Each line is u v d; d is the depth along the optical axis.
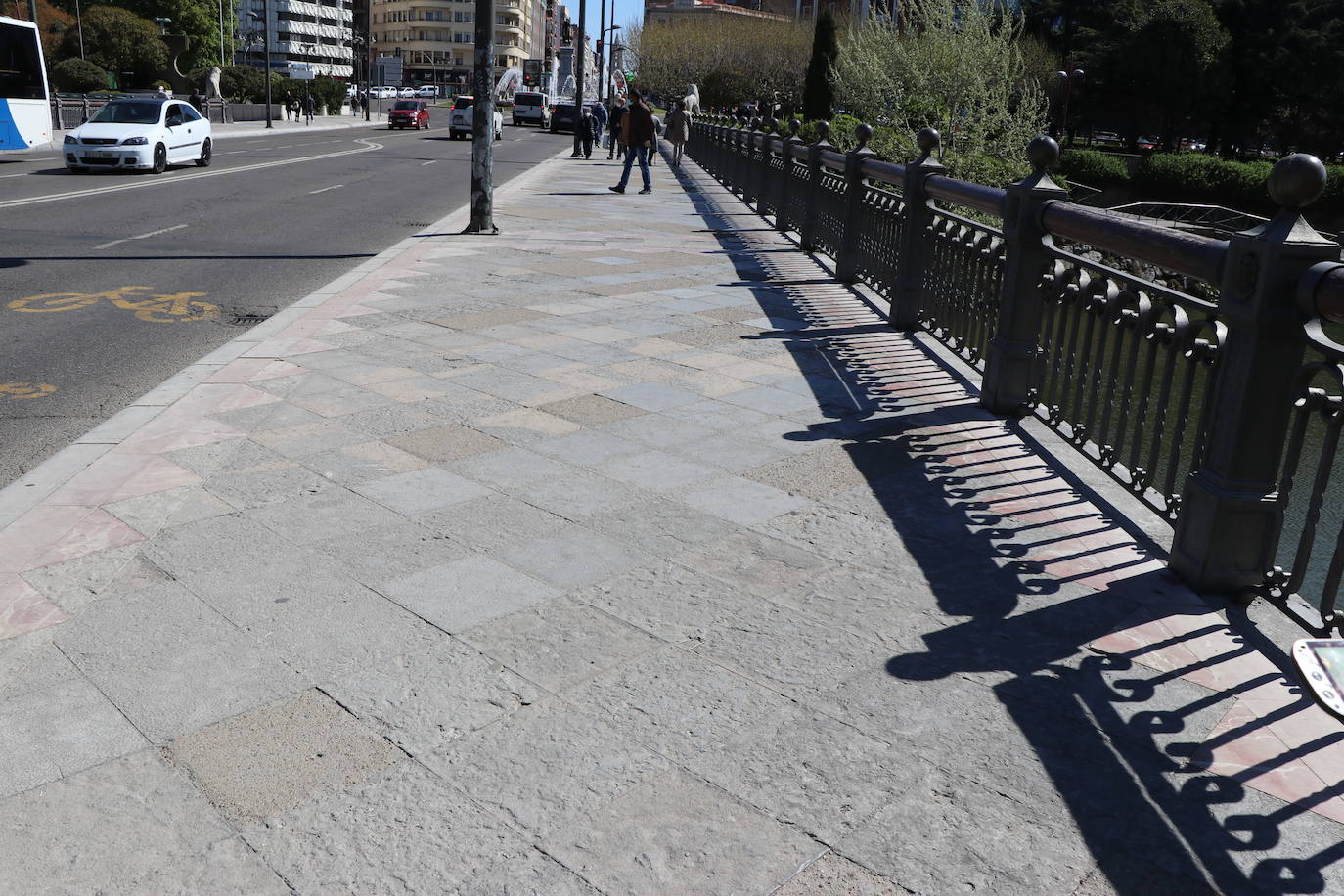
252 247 11.98
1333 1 54.41
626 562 3.53
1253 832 2.26
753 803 2.32
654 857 2.14
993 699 2.76
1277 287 3.08
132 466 4.35
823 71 35.00
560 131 58.91
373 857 2.12
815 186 11.58
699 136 31.03
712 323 7.66
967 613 3.24
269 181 21.44
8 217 14.00
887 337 7.29
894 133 20.12
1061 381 5.18
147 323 7.74
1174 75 54.41
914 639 3.07
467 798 2.30
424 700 2.68
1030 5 63.28
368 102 79.00
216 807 2.26
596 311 8.02
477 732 2.55
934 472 4.52
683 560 3.56
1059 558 3.67
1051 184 5.11
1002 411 5.39
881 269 8.41
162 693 2.68
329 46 168.38
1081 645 3.06
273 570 3.40
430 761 2.43
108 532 3.67
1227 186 39.22
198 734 2.51
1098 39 59.41
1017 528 3.93
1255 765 2.50
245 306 8.51
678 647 2.98
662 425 5.10
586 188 21.25
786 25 75.44
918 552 3.69
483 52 12.69
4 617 3.05
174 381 5.69
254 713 2.60
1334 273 2.90
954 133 20.11
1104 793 2.38
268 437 4.75
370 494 4.08
